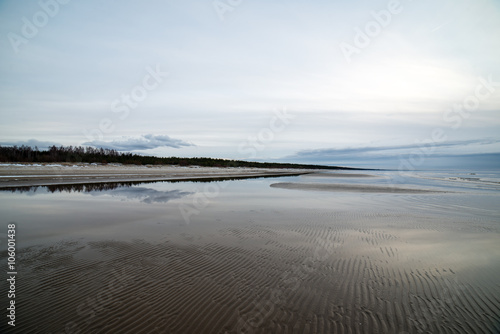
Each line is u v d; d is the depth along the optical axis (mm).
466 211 12352
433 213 11758
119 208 11891
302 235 7973
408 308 4027
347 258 6094
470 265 5715
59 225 8625
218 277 5031
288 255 6258
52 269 5223
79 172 30938
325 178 43844
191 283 4758
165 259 5902
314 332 3457
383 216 10945
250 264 5691
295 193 19422
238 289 4574
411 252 6520
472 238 7812
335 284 4805
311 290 4566
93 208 11727
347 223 9594
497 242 7434
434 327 3574
